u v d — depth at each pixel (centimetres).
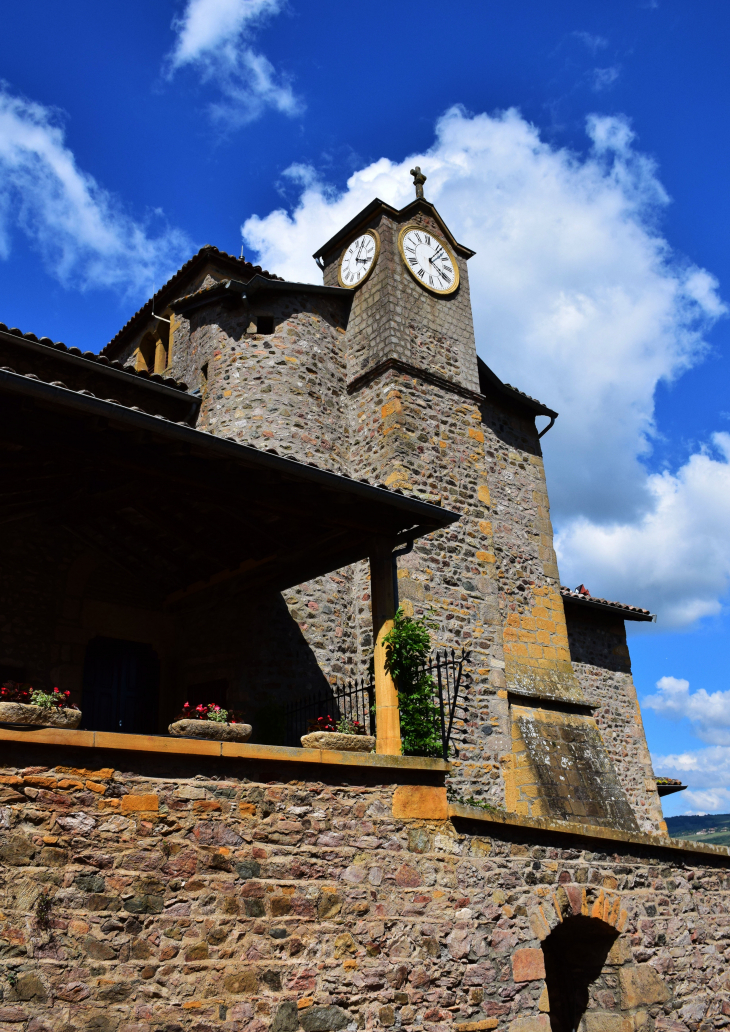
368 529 806
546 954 860
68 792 536
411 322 1284
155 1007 519
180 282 1434
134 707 1064
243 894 580
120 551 1038
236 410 1192
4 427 600
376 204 1338
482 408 1450
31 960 488
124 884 535
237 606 1058
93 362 1084
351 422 1270
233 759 610
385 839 671
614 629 1650
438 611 1136
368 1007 609
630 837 866
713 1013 871
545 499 1505
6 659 934
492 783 1106
